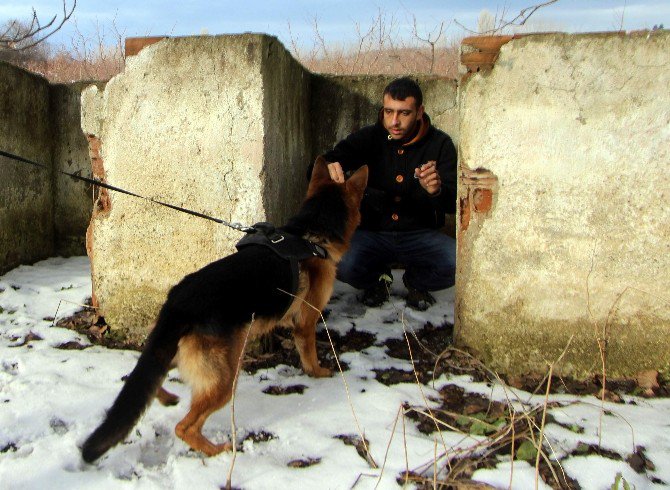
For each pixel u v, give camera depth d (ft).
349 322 13.53
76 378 10.56
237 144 11.42
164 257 12.23
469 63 10.65
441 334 13.02
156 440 8.86
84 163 18.15
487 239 11.06
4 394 9.82
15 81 16.35
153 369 7.91
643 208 10.23
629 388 10.57
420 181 12.56
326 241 10.92
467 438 8.87
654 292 10.40
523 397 10.26
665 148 9.99
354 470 8.02
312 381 10.84
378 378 11.02
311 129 16.22
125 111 11.98
